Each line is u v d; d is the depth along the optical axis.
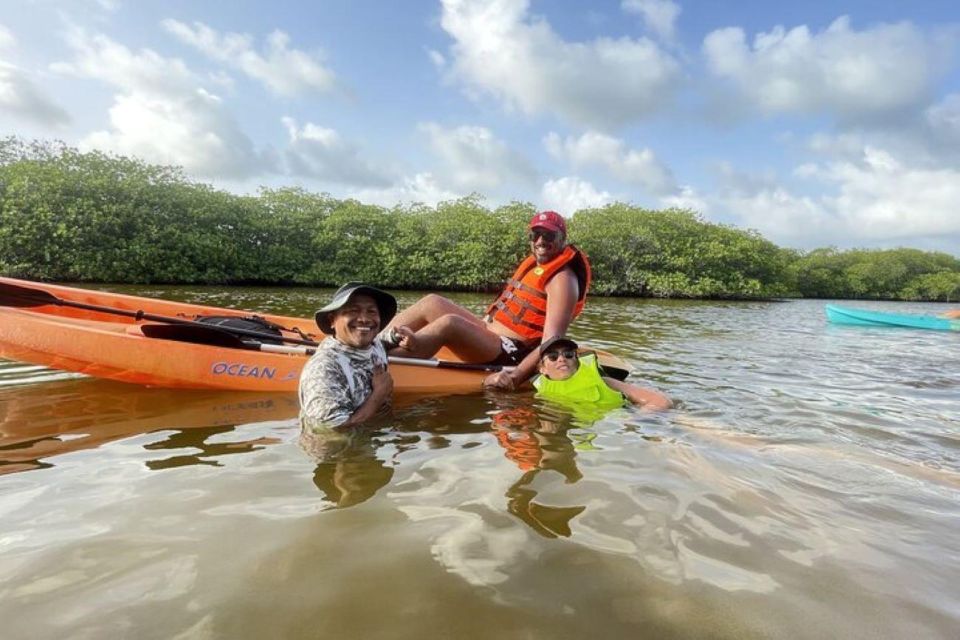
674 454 2.55
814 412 3.60
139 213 21.88
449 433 2.78
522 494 2.02
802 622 1.31
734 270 33.41
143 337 3.43
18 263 19.28
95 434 2.57
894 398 4.20
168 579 1.39
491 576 1.46
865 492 2.17
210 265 23.94
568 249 4.21
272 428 2.75
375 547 1.59
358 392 2.95
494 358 4.15
